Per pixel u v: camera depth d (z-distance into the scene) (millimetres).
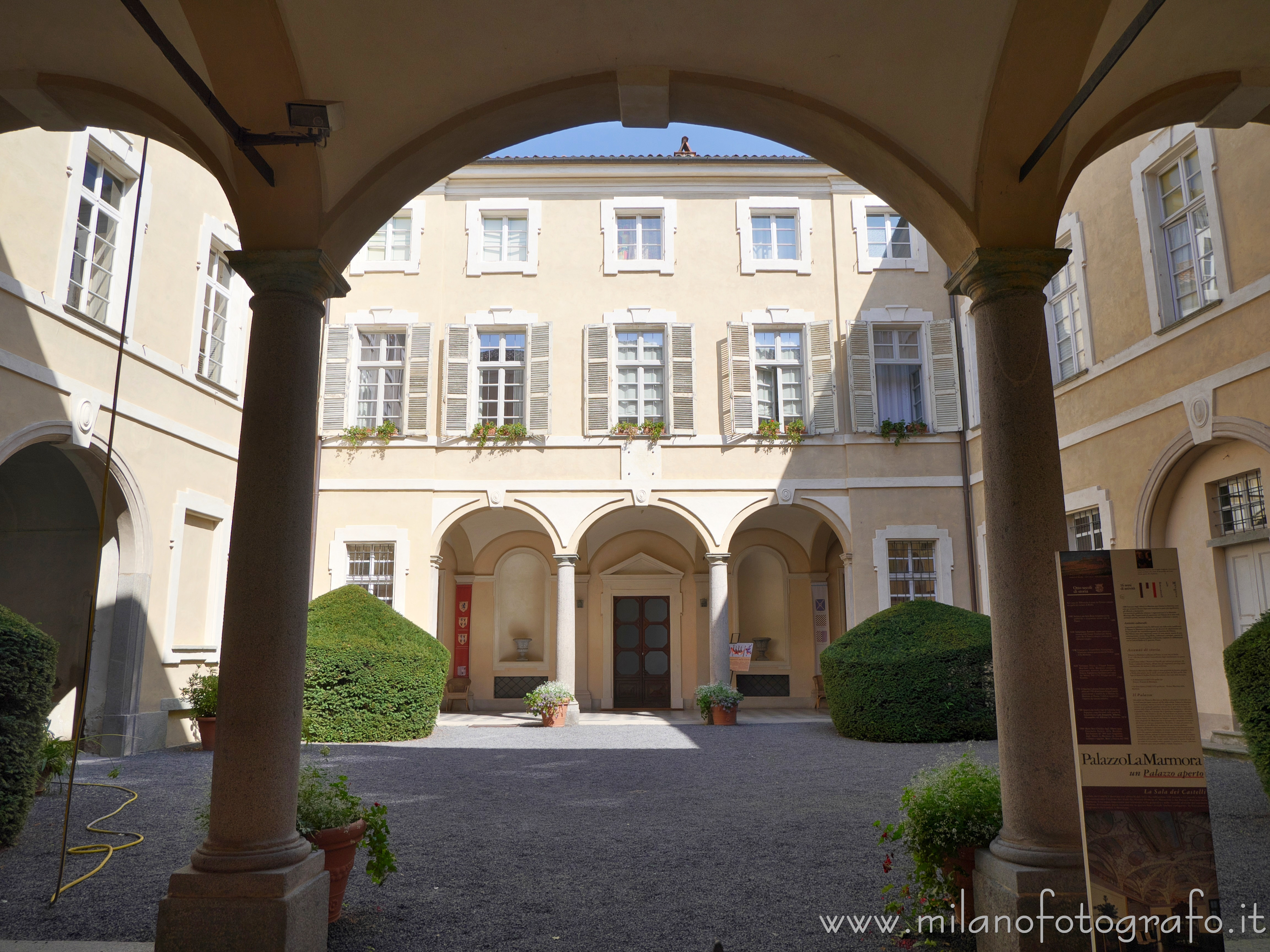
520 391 18188
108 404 11070
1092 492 12977
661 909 5043
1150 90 5227
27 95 5316
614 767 10617
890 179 5453
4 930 4684
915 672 13078
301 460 4691
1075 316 13781
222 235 13875
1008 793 4391
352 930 4711
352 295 18125
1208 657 11086
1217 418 10469
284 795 4316
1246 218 10086
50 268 10094
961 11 4688
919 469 17500
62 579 11656
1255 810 7438
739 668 17141
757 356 18141
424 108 5227
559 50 5129
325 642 13531
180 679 12664
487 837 6801
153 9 4715
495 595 20594
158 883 5574
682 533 20859
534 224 18359
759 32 5035
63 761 8297
